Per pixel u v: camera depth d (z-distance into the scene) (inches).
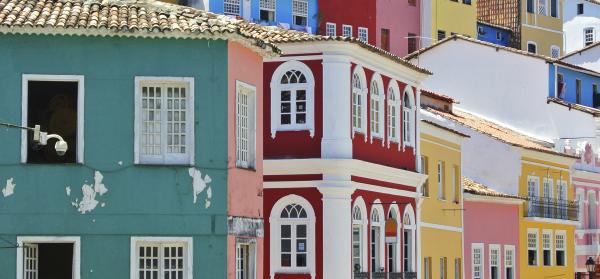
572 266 2625.5
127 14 1390.3
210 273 1352.1
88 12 1381.6
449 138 2162.9
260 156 1462.8
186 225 1349.7
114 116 1347.2
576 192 2699.3
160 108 1359.5
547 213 2500.0
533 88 2669.8
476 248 2262.6
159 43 1358.3
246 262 1430.9
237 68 1396.4
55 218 1331.2
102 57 1350.9
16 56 1338.6
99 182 1339.8
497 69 2682.1
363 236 1774.1
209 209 1355.8
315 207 1724.9
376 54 1802.4
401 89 1919.3
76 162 1339.8
